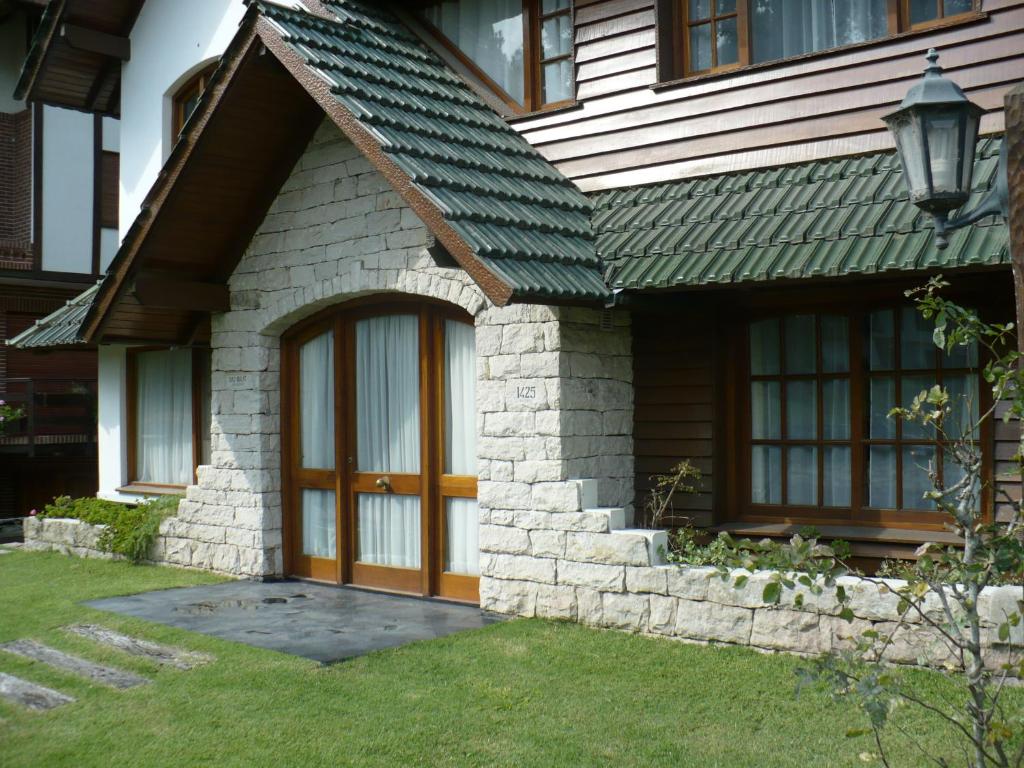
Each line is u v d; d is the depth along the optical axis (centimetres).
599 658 623
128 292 924
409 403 871
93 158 1742
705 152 805
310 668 625
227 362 985
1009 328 395
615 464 786
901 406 718
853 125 737
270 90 835
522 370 750
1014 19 673
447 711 543
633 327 816
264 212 945
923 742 469
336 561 923
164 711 559
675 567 657
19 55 1744
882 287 712
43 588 918
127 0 1227
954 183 455
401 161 708
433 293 808
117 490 1257
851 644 571
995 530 369
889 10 735
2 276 1616
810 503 761
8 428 1625
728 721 510
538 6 927
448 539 845
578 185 868
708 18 830
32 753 507
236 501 971
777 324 778
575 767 465
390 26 973
